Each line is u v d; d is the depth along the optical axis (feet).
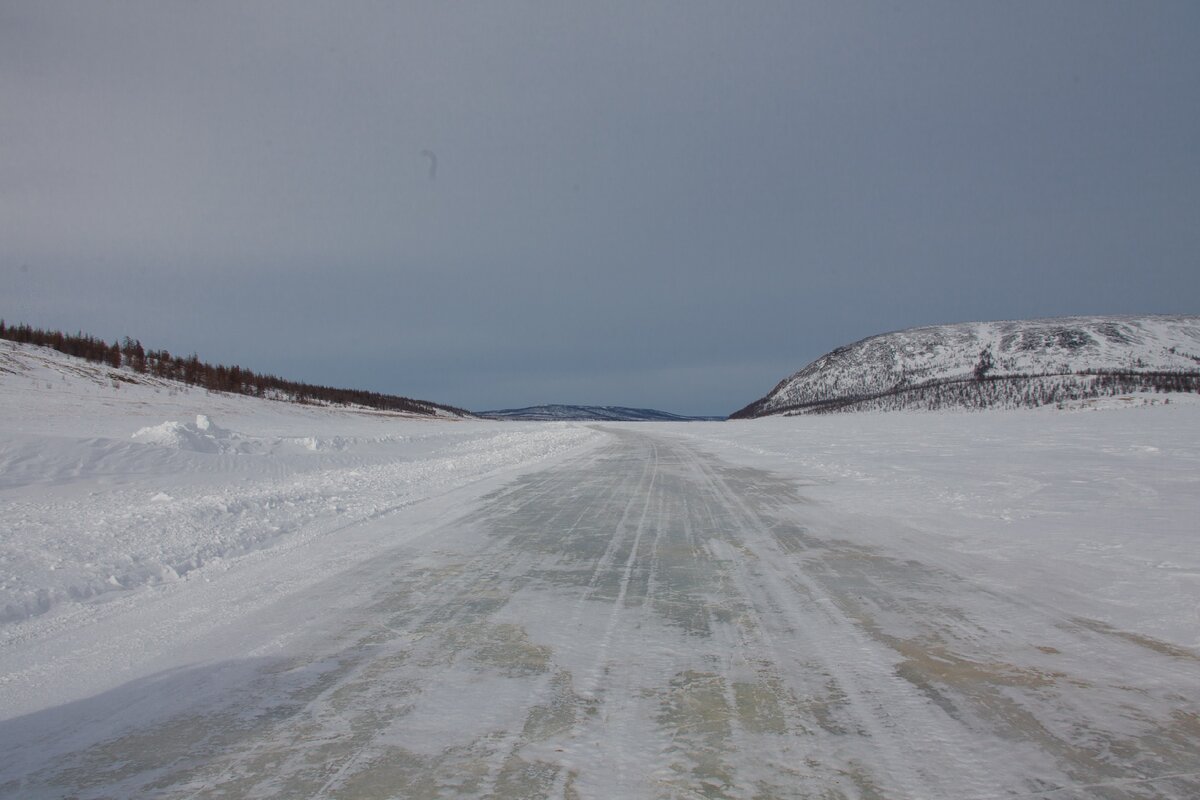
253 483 45.55
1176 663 12.69
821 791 8.48
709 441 102.58
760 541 24.63
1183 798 8.29
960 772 8.94
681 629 14.90
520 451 76.95
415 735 10.15
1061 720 10.43
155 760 9.62
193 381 218.38
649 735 10.04
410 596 17.79
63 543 23.17
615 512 31.91
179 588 19.27
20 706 11.64
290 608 16.92
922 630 14.67
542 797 8.41
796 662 12.91
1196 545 21.77
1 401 115.65
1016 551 21.95
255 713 11.05
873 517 29.19
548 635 14.58
